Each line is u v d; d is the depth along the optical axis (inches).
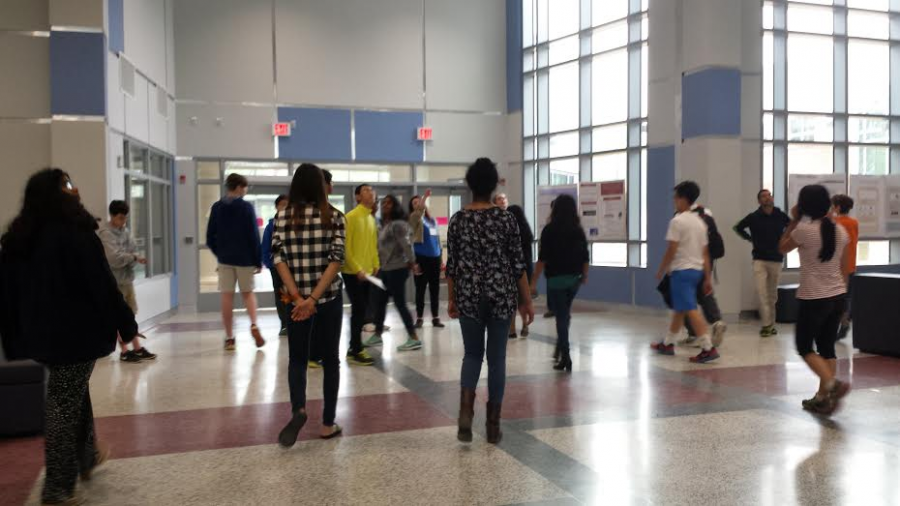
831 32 444.5
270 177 515.8
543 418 198.2
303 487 145.8
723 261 398.6
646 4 448.1
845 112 450.0
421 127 552.1
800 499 137.1
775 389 231.5
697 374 256.8
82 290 136.2
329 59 530.6
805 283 201.0
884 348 291.1
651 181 442.0
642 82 453.1
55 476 137.2
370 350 314.5
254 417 203.3
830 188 433.7
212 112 504.4
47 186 137.1
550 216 266.4
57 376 138.2
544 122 537.0
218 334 379.2
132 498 141.1
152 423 197.8
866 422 191.3
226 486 146.9
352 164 539.5
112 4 345.4
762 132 424.8
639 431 184.4
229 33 507.8
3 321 142.6
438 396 226.8
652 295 444.5
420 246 382.6
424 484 146.6
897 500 136.3
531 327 388.2
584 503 135.9
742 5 415.5
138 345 298.7
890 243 462.3
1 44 324.5
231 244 315.3
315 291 168.7
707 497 138.6
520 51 556.1
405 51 547.8
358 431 187.3
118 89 356.8
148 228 421.1
